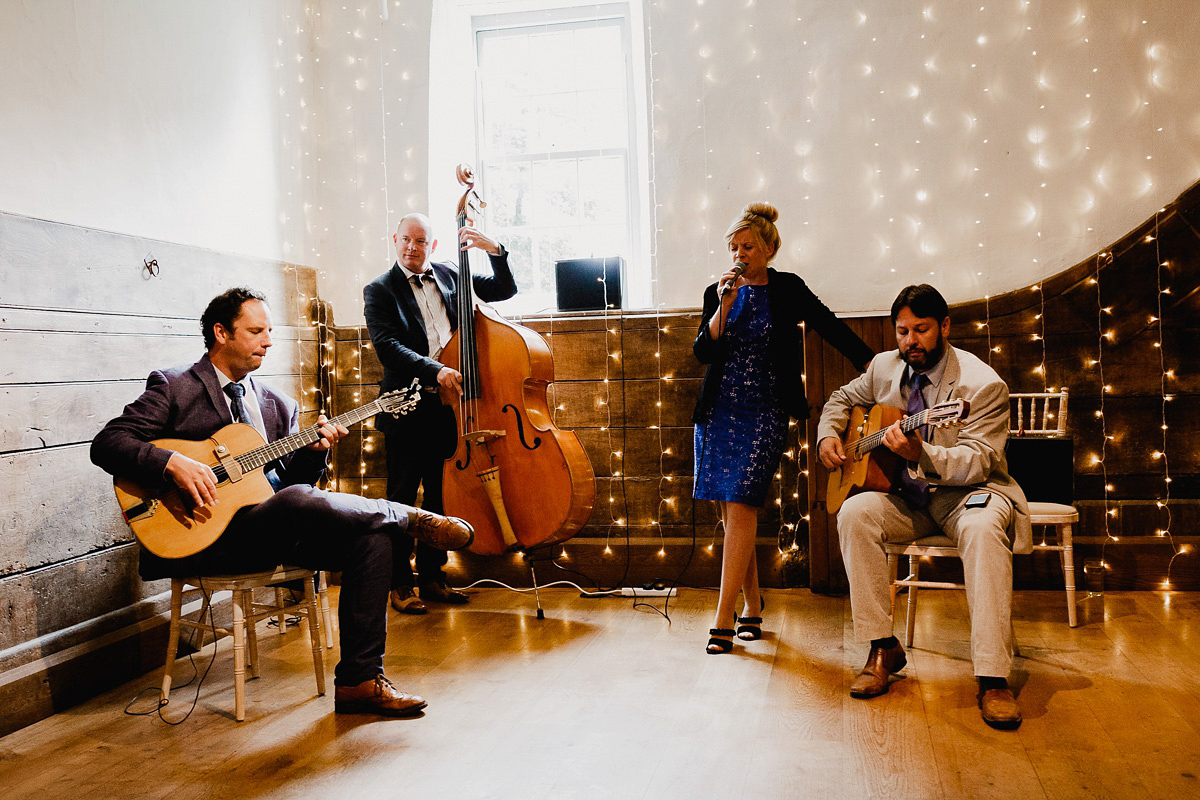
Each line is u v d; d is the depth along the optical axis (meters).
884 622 2.52
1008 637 2.30
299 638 3.24
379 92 4.22
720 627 2.89
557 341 3.93
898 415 2.64
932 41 3.71
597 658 2.86
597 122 4.34
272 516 2.40
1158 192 3.53
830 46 3.80
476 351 3.25
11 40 2.58
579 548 3.86
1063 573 3.50
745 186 3.89
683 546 3.79
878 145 3.77
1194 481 3.51
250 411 2.68
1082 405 3.58
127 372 2.95
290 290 3.99
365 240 4.23
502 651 2.96
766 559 3.74
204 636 3.17
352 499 2.49
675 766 2.04
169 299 3.17
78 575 2.72
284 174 4.02
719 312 2.93
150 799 1.96
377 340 3.48
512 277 3.61
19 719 2.41
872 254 3.78
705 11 3.91
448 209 4.33
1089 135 3.58
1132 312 3.54
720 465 2.95
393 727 2.34
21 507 2.52
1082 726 2.18
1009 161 3.65
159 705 2.55
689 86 3.94
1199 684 2.45
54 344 2.65
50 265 2.64
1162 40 3.51
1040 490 3.17
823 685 2.55
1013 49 3.63
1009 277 3.66
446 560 3.71
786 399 2.97
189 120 3.37
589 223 4.35
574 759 2.10
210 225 3.48
